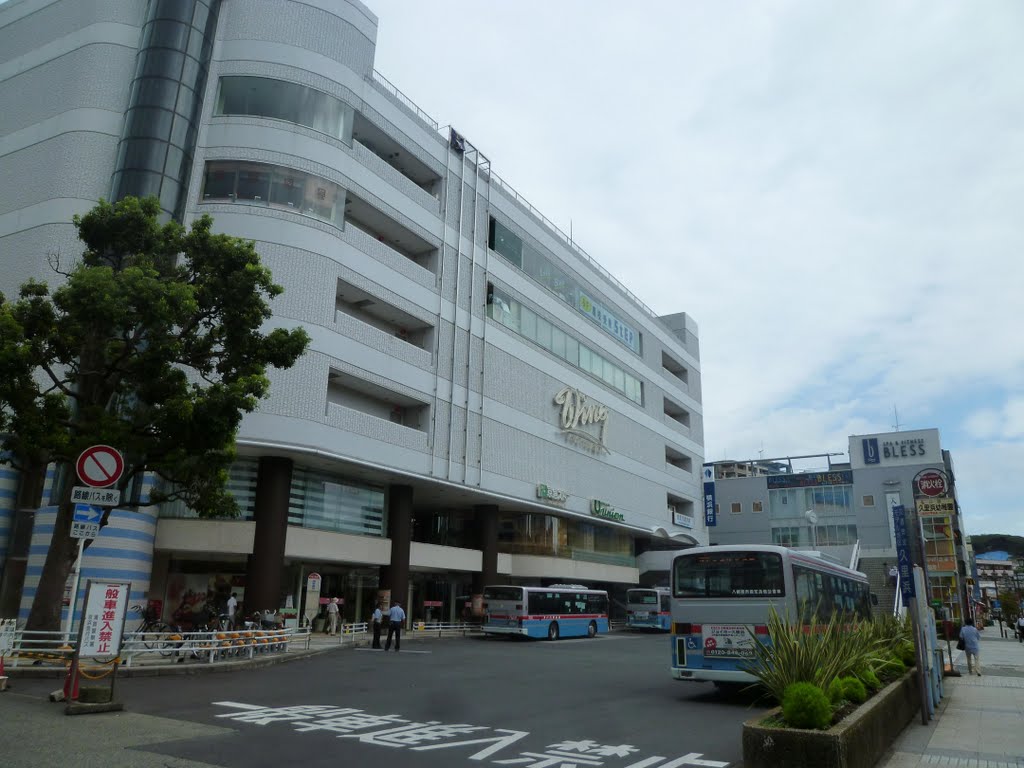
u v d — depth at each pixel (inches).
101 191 1101.1
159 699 502.6
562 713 493.0
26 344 585.9
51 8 1228.5
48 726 374.9
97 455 461.1
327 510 1188.5
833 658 382.6
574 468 1740.9
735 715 499.2
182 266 679.7
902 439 2581.2
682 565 620.7
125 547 938.7
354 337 1178.6
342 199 1191.6
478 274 1492.4
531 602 1331.2
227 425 635.5
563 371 1744.6
